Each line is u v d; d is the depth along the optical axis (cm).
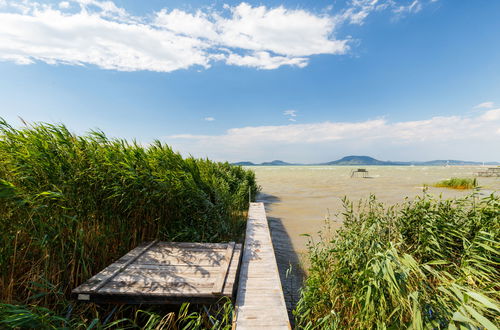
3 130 417
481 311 207
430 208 435
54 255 366
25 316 219
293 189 2173
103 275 361
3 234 327
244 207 1162
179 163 685
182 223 613
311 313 329
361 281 276
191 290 330
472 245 318
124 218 504
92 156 471
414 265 230
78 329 269
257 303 327
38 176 401
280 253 643
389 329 222
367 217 439
